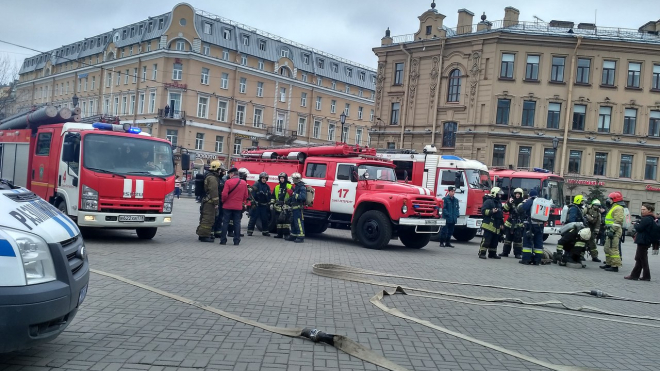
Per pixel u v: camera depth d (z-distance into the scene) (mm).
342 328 5973
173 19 53812
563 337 6320
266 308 6699
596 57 37000
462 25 39625
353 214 15055
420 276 10172
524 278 11023
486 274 11156
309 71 64938
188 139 53656
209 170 13750
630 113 37344
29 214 4273
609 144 37125
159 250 11367
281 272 9438
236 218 13266
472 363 5035
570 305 8359
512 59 37250
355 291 8117
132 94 56656
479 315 7129
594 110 37156
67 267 4227
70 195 11953
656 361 5590
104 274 8188
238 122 58094
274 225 16375
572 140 37125
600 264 15344
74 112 14258
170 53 53312
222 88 56438
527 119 37312
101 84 61188
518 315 7328
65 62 67438
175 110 53625
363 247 14844
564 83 37000
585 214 15656
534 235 13656
